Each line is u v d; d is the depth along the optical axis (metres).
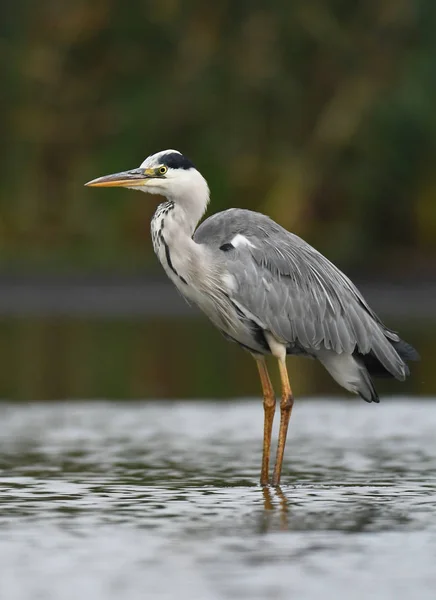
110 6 33.41
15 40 33.91
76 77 33.75
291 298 10.34
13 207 33.03
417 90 31.78
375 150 32.31
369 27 32.91
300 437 12.66
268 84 32.50
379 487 9.76
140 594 6.48
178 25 33.19
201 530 8.05
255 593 6.48
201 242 10.45
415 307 26.83
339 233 32.38
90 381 17.12
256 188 32.88
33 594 6.50
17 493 9.45
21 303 28.12
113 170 32.56
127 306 27.75
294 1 32.72
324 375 18.81
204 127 32.72
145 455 11.44
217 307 10.38
